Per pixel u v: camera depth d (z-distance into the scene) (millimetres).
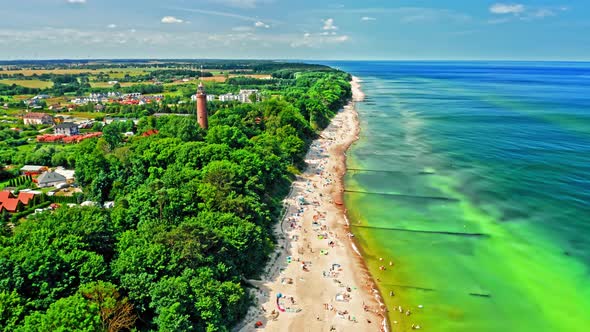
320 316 67375
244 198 87750
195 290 59094
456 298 72875
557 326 66062
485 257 85500
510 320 67438
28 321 46938
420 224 100062
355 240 92812
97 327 47906
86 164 110750
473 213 105562
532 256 85562
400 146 173250
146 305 57781
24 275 54125
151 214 77938
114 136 158625
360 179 132250
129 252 62250
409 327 65938
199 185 87750
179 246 64875
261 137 144125
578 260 83750
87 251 61500
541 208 107812
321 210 108375
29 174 135875
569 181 126438
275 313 67312
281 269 80062
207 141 127688
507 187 122562
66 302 48688
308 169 143000
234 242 73000
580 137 184375
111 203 101812
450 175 134500
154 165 111250
